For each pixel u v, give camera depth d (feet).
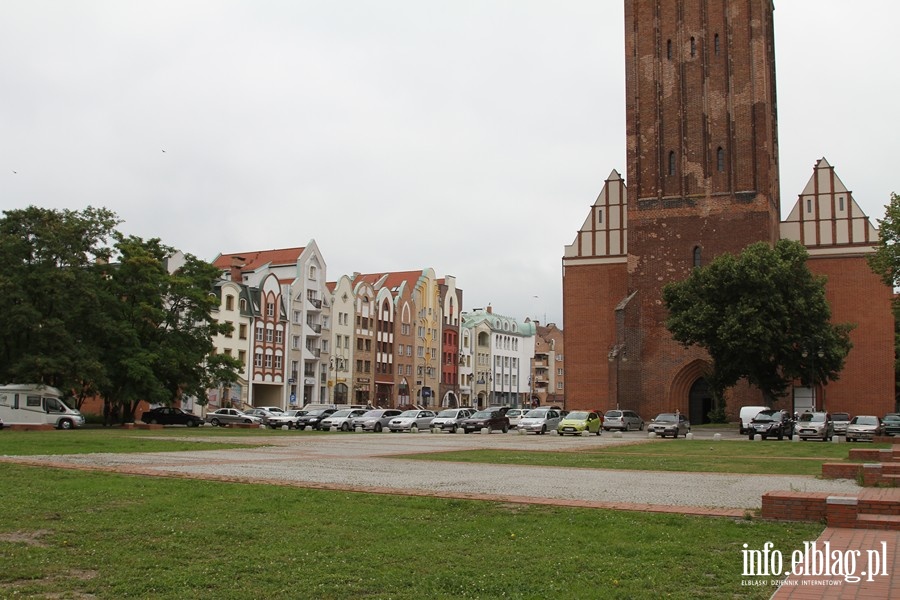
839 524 46.06
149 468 77.61
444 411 220.23
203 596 30.94
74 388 188.34
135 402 209.26
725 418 217.36
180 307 215.72
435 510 51.80
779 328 186.19
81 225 193.36
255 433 175.73
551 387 541.34
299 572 34.86
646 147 236.63
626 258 254.68
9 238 184.55
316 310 334.44
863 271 231.30
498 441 152.35
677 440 162.91
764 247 196.34
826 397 229.45
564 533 44.01
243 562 36.55
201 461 88.38
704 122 231.71
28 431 161.38
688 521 47.78
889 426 175.01
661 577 34.60
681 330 195.00
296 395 322.34
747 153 226.79
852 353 229.66
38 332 181.88
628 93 240.12
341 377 349.00
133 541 40.96
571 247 260.83
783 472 81.71
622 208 257.55
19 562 35.91
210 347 220.23
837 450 122.83
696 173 231.09
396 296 391.24
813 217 237.45
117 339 196.85
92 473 71.36
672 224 231.71
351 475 75.00
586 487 66.69
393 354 385.91
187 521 46.52
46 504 52.16
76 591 31.68
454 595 31.55
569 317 258.37
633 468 86.69
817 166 238.89
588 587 32.78
